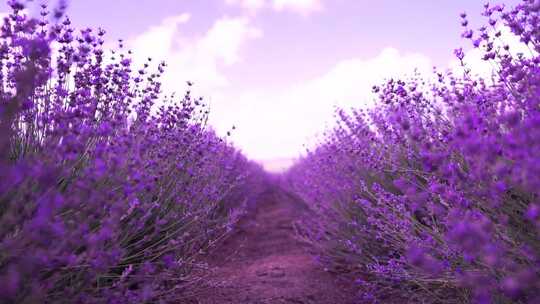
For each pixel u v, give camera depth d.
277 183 15.68
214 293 2.99
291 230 5.93
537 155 1.47
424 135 2.37
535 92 1.88
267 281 3.39
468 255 1.72
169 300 2.43
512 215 1.91
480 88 2.68
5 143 1.58
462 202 1.90
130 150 2.29
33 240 1.52
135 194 2.19
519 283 1.42
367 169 3.72
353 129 4.15
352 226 3.77
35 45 1.78
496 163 1.63
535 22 2.16
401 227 2.69
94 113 2.42
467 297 2.15
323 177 4.97
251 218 7.31
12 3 2.16
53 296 1.79
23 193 1.64
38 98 2.28
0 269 1.53
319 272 3.67
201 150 3.25
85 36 2.26
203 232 3.19
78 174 2.16
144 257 2.41
